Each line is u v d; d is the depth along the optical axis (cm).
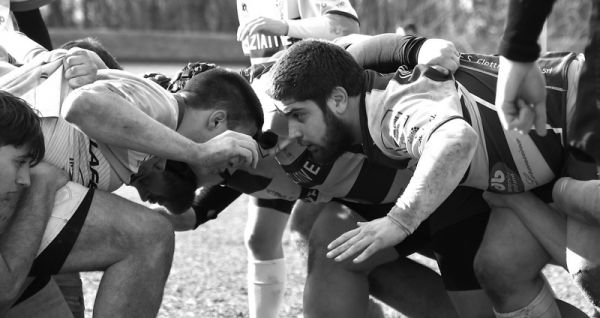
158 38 1930
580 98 349
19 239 384
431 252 516
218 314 636
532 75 358
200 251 844
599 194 396
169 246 417
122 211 409
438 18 1797
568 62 421
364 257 387
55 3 2086
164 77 480
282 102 420
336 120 421
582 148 350
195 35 1970
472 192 463
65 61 420
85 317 609
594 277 409
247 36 552
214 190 515
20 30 624
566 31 1677
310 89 414
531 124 370
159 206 509
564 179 416
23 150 383
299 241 539
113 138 392
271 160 462
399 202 385
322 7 577
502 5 1755
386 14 1811
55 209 399
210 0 2208
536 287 436
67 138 409
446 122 384
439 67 416
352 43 469
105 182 417
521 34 347
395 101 407
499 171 423
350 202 489
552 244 424
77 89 396
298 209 538
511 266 429
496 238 435
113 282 403
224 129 434
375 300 528
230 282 727
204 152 404
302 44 425
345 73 420
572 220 419
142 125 392
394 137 404
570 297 668
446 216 465
